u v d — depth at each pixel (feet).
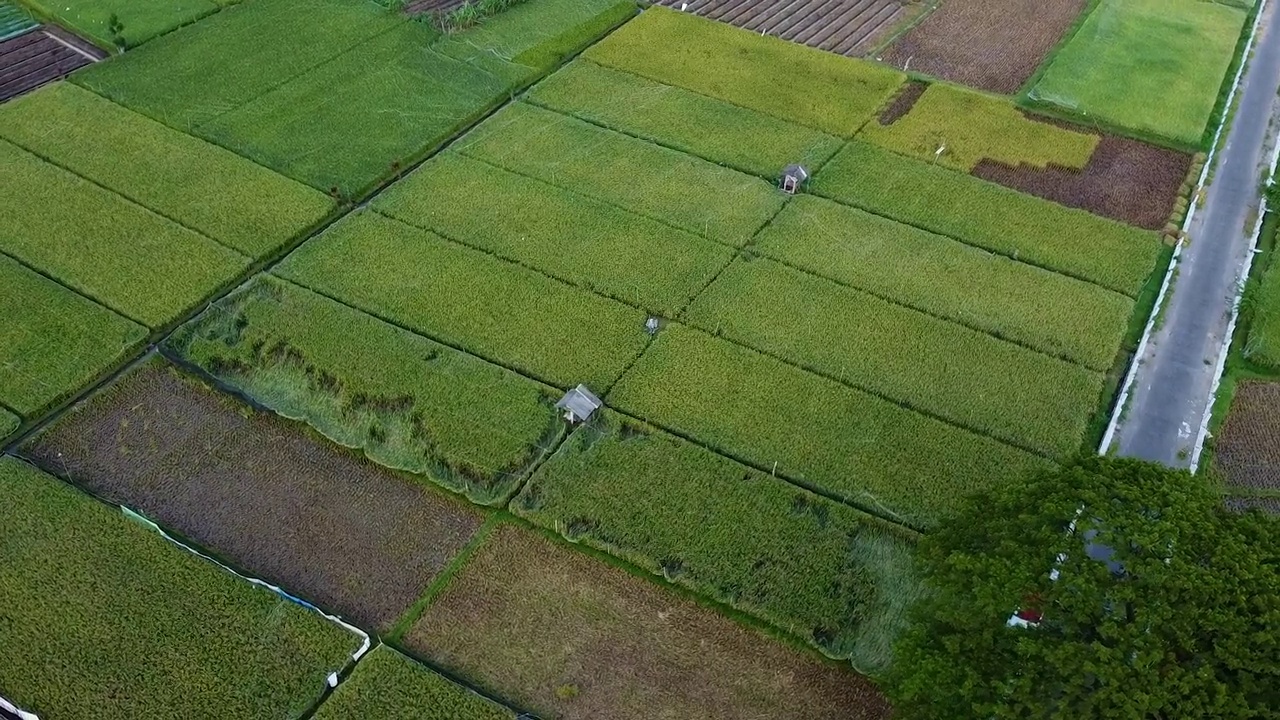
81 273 137.28
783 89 184.85
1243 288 142.72
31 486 109.60
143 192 151.84
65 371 123.54
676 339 131.64
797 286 140.87
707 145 168.66
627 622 101.65
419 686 94.32
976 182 163.02
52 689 92.17
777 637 100.58
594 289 139.23
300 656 96.07
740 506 111.55
